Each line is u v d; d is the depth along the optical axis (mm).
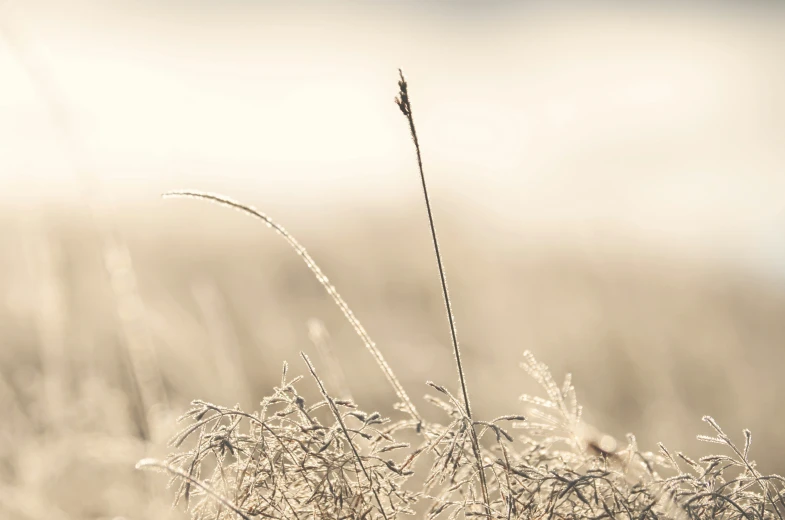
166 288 10273
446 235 13367
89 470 4973
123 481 4934
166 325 7066
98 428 5559
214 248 13461
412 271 11883
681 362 8328
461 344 8945
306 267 12586
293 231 15273
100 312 7508
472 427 2633
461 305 10414
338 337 9047
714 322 9828
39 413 6047
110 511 4523
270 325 8578
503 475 2850
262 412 2678
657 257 12656
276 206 17703
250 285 10492
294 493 2723
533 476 2658
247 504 2658
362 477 2744
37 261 7035
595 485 2617
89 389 6004
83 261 8258
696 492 2602
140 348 5594
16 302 7980
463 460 2783
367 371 7676
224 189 17875
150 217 14328
